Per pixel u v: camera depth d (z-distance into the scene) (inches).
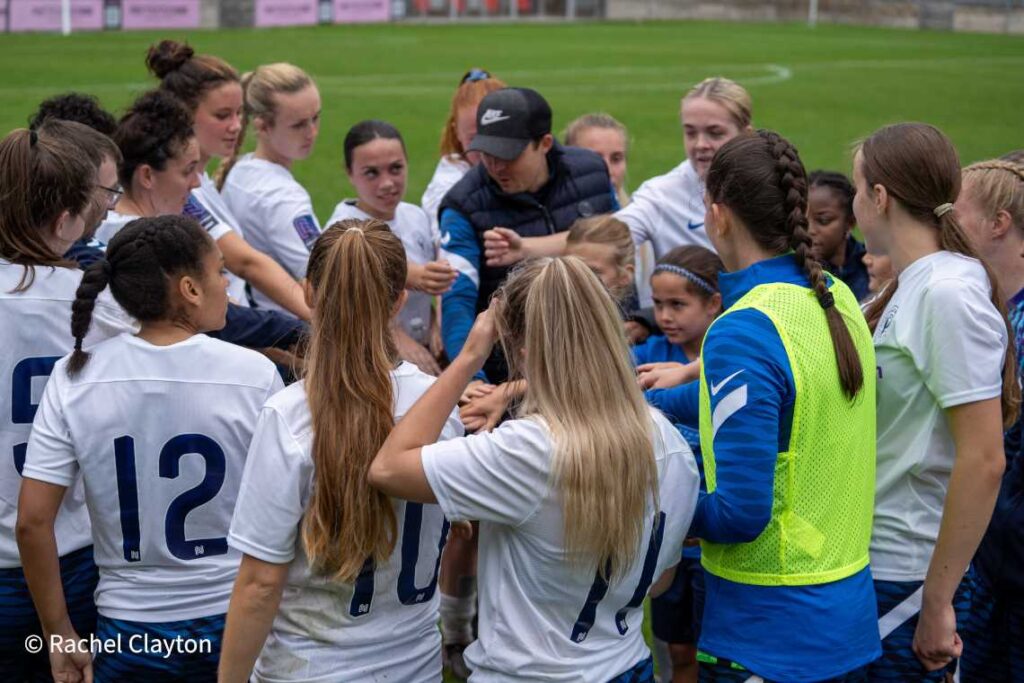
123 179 159.6
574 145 229.8
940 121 703.7
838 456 108.0
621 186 231.0
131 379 117.6
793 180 109.0
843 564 109.3
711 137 188.9
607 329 103.9
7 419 128.5
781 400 104.5
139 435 117.6
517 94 169.2
